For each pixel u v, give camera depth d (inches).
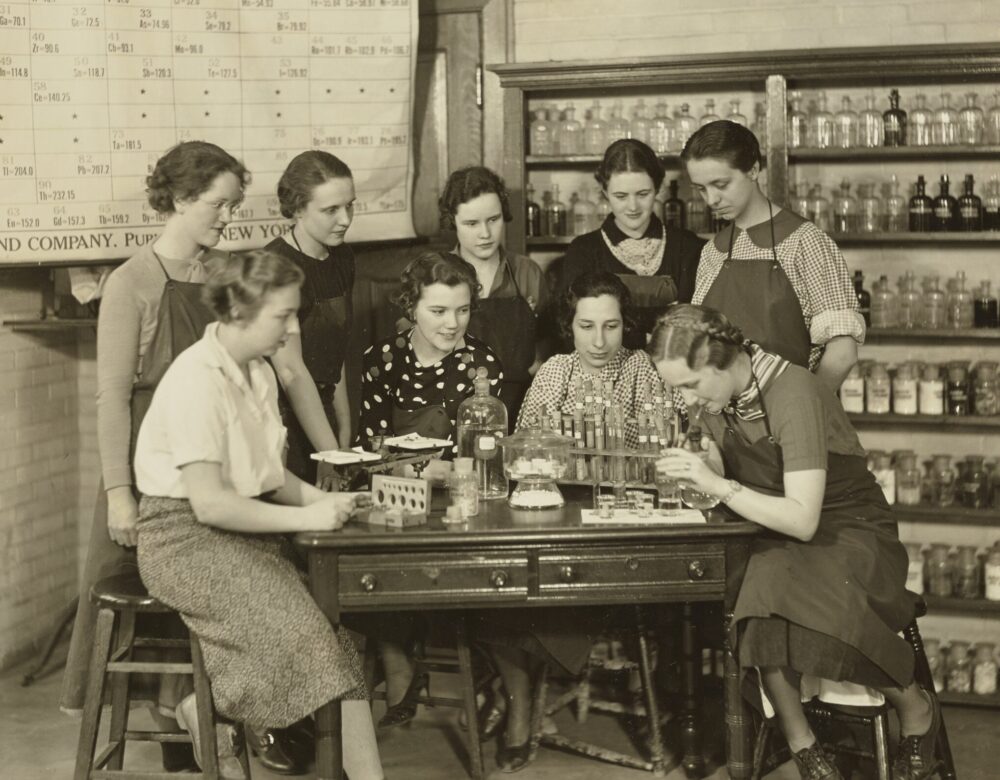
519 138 197.6
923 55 179.0
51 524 205.0
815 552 129.2
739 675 130.0
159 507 127.6
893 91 186.7
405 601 126.9
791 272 154.2
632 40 199.5
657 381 154.6
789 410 128.4
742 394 130.7
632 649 174.7
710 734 165.2
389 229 204.5
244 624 125.3
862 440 197.3
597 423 142.3
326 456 132.6
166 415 125.4
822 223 189.8
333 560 126.2
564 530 125.8
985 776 153.3
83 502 213.6
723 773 151.8
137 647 140.6
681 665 151.2
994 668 180.9
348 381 208.5
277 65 194.1
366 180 201.3
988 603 181.8
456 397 153.9
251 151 193.8
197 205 144.1
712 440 139.5
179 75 187.6
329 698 124.6
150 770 152.3
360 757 132.3
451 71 205.8
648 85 199.8
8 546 193.0
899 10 189.3
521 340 170.1
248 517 124.1
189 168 142.9
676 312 128.5
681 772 152.9
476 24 204.1
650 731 152.2
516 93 196.9
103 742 163.5
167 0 185.6
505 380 169.9
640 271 175.8
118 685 138.3
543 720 161.8
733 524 127.0
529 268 177.9
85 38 180.4
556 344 180.7
